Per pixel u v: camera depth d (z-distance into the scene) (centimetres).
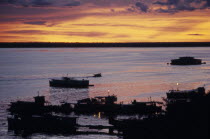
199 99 9900
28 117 10788
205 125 8394
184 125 8588
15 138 9844
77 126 10656
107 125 10912
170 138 8281
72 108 13238
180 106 9644
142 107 12756
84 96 16900
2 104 14762
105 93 17650
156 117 9631
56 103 15075
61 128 10500
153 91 17850
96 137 9738
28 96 16975
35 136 10062
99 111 13025
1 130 10688
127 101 15125
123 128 9700
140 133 8831
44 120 10662
